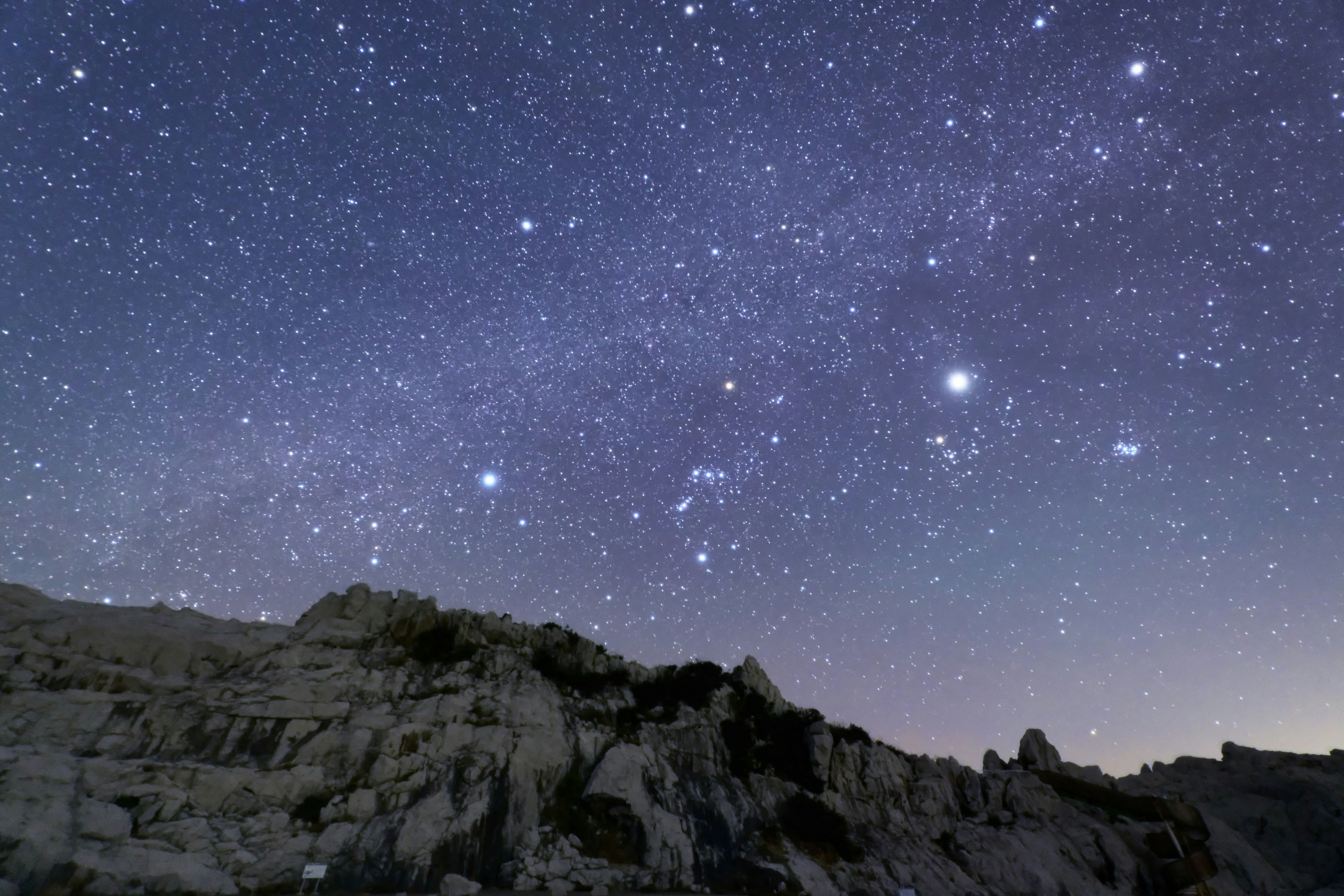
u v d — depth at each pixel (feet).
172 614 86.48
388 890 62.23
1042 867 97.50
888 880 87.40
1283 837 115.24
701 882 76.02
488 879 68.28
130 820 57.16
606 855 76.43
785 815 92.94
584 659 106.93
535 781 80.07
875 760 108.78
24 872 48.73
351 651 87.81
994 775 118.01
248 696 75.15
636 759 87.25
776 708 115.14
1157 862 99.81
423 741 77.82
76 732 65.05
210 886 54.49
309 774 70.64
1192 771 141.59
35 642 71.61
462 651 93.86
